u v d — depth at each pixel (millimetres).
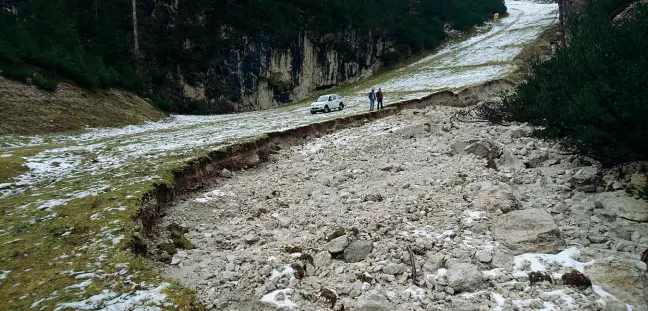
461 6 75875
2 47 24734
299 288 6988
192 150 15336
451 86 35656
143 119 29031
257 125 24297
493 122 18828
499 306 6277
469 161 13320
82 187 11141
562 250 7637
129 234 8180
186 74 40125
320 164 15398
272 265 7465
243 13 44281
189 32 41188
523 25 71000
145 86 35750
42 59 26625
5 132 19656
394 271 7242
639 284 6426
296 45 48438
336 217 9750
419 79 45656
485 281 6879
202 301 6715
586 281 6637
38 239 8078
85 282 6574
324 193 12117
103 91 29406
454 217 9219
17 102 22172
